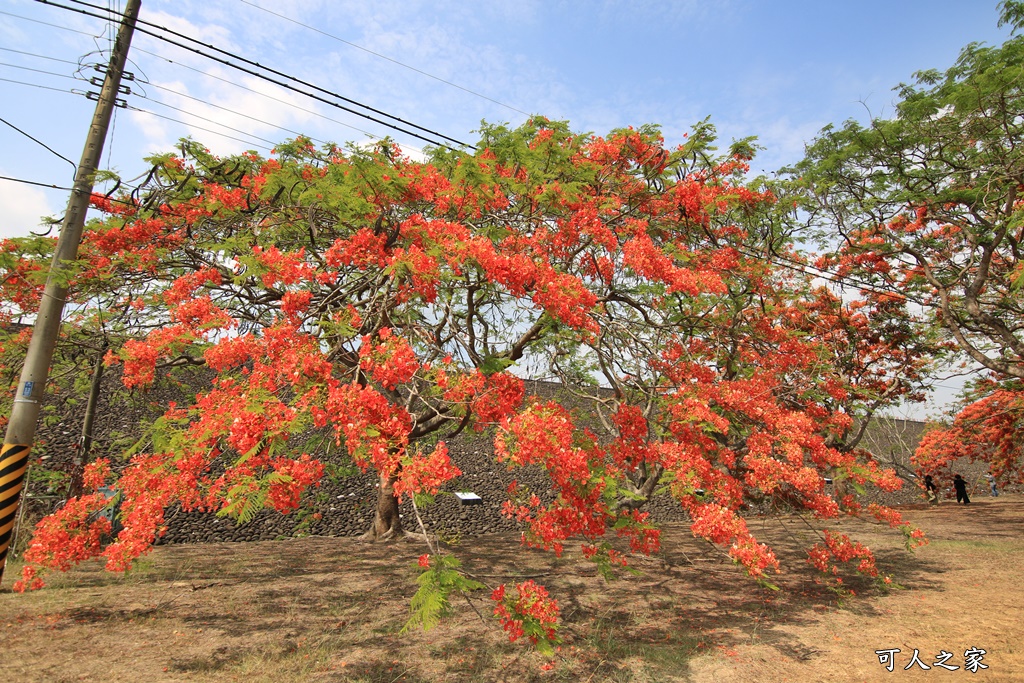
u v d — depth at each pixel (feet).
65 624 18.71
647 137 23.93
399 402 23.20
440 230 17.08
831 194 35.04
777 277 36.78
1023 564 28.78
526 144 21.77
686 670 16.35
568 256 21.01
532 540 16.31
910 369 45.16
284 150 24.61
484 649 17.63
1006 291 35.45
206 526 36.01
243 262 14.61
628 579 27.50
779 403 26.78
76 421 40.29
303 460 13.88
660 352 23.52
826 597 24.20
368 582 25.71
